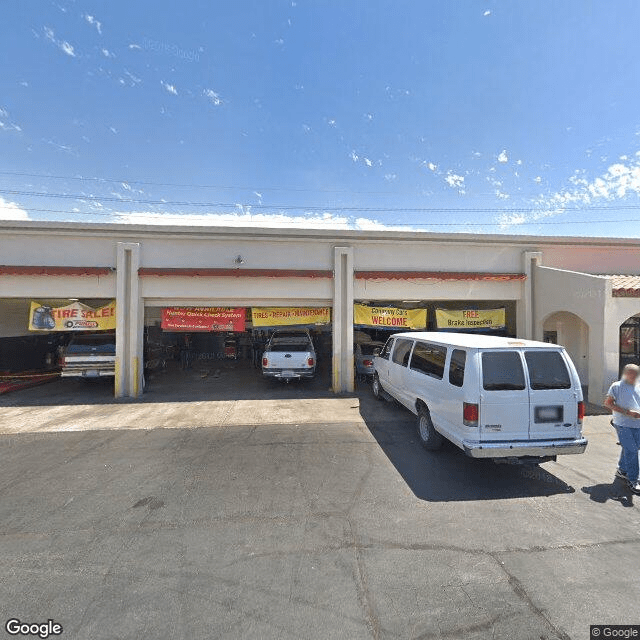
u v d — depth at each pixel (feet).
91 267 31.50
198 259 32.91
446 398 16.71
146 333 42.37
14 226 30.55
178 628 7.80
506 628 7.79
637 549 10.56
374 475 15.67
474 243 34.88
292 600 8.59
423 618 8.05
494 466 16.63
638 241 36.04
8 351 42.27
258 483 14.88
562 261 35.88
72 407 28.22
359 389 35.01
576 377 15.57
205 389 35.40
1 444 19.74
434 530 11.52
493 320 36.06
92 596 8.73
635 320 35.42
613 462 17.12
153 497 13.71
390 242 34.24
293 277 33.32
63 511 12.69
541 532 11.42
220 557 10.19
